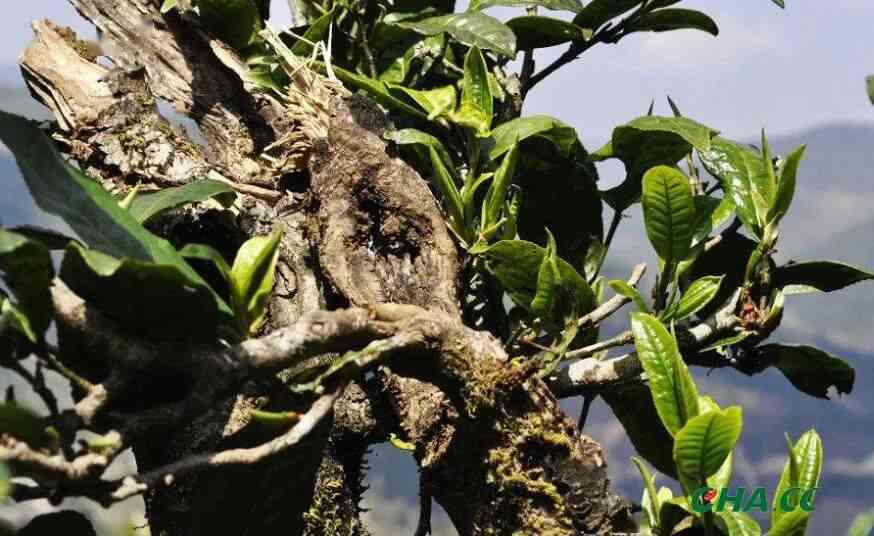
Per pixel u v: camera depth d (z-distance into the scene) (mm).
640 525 1206
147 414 805
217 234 1312
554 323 1203
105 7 1434
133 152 1345
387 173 1232
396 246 1233
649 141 1356
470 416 1048
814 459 1111
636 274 1279
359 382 1241
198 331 827
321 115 1270
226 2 1405
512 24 1468
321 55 1462
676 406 1040
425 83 1562
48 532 947
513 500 1078
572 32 1476
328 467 1213
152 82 1429
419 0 1552
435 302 1202
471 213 1263
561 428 1087
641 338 1052
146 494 1146
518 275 1229
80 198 873
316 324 885
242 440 935
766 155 1245
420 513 1235
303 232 1300
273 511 1041
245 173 1396
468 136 1286
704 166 1289
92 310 803
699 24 1488
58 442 748
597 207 1394
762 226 1228
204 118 1431
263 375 859
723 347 1291
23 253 745
